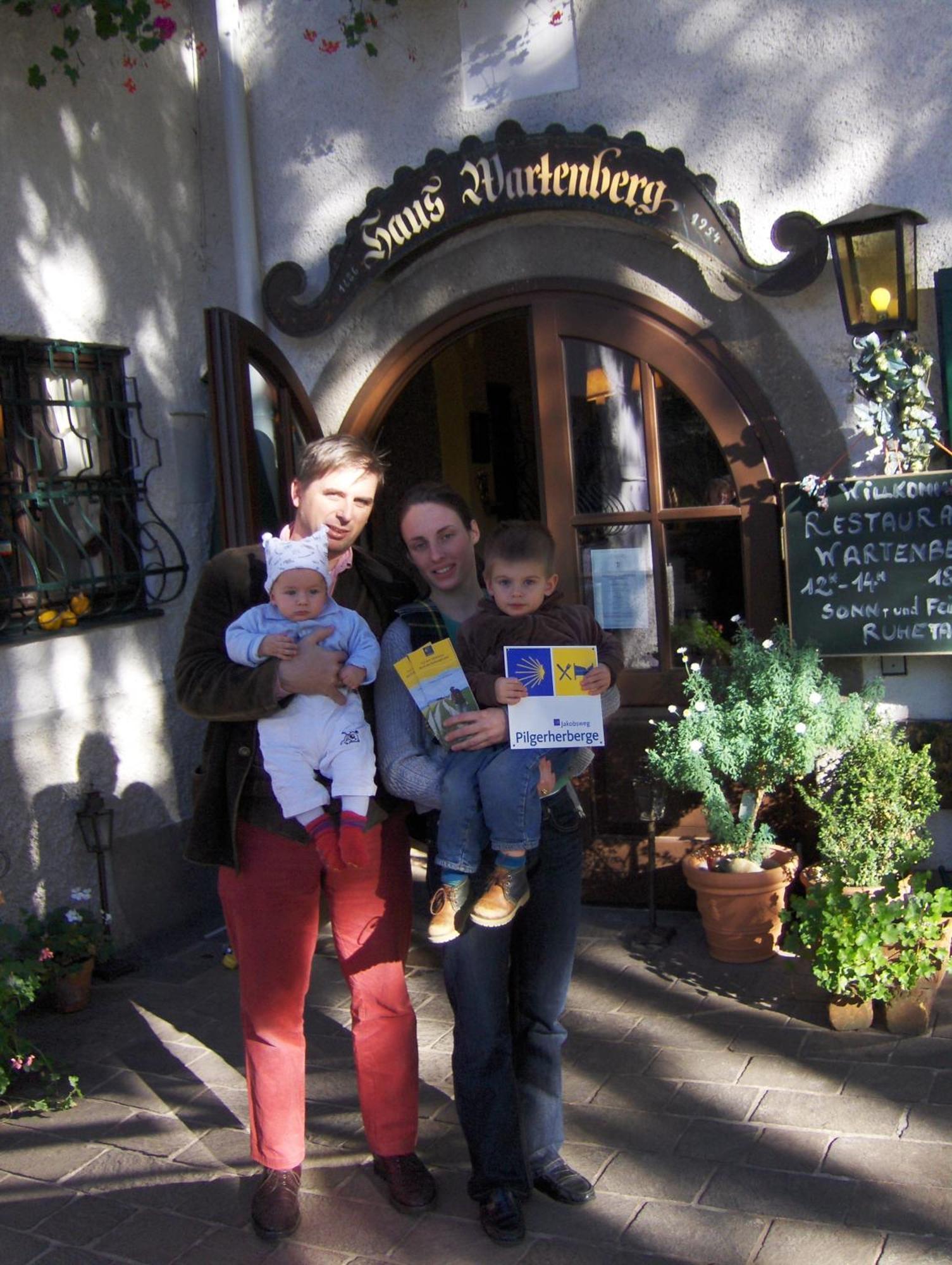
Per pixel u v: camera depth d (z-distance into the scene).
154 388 5.38
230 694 2.93
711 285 4.84
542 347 5.15
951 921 3.97
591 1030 4.09
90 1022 4.43
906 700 4.68
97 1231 3.16
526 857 2.97
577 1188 3.12
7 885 4.59
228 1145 3.56
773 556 4.84
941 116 4.43
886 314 4.29
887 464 4.46
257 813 3.08
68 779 4.88
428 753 3.01
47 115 4.89
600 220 4.98
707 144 4.77
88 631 4.95
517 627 2.90
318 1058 4.07
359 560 3.29
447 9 5.11
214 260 5.73
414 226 5.11
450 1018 4.32
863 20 4.50
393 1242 3.03
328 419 5.58
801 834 4.84
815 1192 3.08
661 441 5.04
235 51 5.45
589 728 2.91
